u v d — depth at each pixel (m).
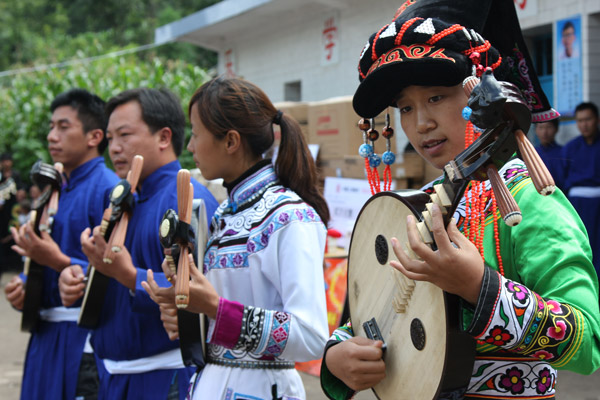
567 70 5.62
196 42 10.09
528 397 1.32
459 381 1.24
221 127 1.99
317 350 1.82
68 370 2.92
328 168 5.20
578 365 1.19
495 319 1.14
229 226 1.98
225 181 2.07
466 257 1.13
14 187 9.48
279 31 8.63
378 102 1.51
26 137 9.27
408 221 1.17
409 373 1.35
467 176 1.09
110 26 24.28
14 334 6.48
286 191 1.97
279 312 1.80
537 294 1.20
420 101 1.39
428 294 1.29
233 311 1.78
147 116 2.63
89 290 2.44
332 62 7.58
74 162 3.25
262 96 2.04
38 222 2.82
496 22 1.46
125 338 2.42
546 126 5.36
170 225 1.75
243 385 1.88
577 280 1.21
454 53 1.31
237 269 1.91
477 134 1.31
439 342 1.25
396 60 1.34
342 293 4.66
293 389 1.94
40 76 9.98
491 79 1.03
